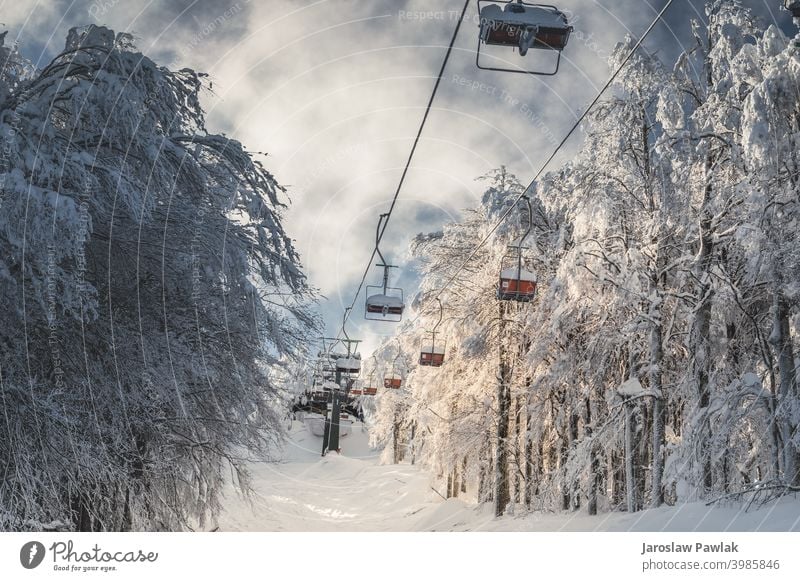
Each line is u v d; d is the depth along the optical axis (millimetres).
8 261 8594
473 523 22672
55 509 9797
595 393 19234
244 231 12367
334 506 33312
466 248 24859
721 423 14828
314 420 69688
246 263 11492
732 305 16703
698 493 14844
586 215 17375
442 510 25766
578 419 20734
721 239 16000
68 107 9422
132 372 10758
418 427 29344
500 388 22562
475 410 23953
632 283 16766
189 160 10836
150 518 12438
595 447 18188
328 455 58312
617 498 20016
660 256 17203
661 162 16500
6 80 9508
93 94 9156
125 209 10086
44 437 9086
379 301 16062
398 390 38781
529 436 20531
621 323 17781
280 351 12539
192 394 12297
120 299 11219
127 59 9727
